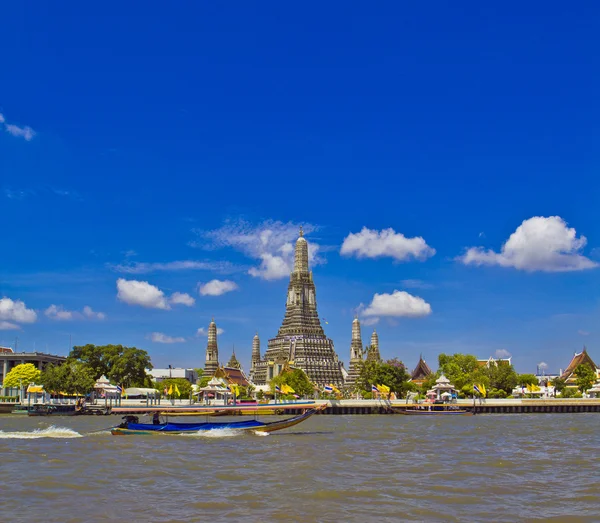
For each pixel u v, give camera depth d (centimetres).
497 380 19025
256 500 3809
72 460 5484
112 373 16300
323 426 9738
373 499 3847
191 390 19062
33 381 17275
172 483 4366
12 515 3447
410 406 14288
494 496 3944
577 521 3347
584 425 10112
